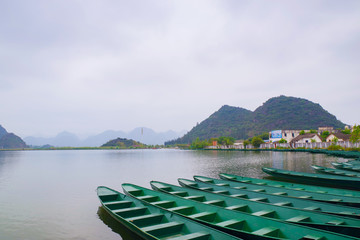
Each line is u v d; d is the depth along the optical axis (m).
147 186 25.02
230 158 65.75
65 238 11.67
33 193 21.64
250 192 15.62
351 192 15.45
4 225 13.41
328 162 46.50
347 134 93.81
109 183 26.88
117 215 11.55
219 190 17.66
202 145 197.38
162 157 81.12
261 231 9.17
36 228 12.95
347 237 7.68
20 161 65.31
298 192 15.58
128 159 71.25
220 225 9.88
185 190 16.81
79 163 56.34
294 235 8.95
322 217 10.24
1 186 25.30
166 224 10.35
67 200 18.98
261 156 70.75
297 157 61.91
